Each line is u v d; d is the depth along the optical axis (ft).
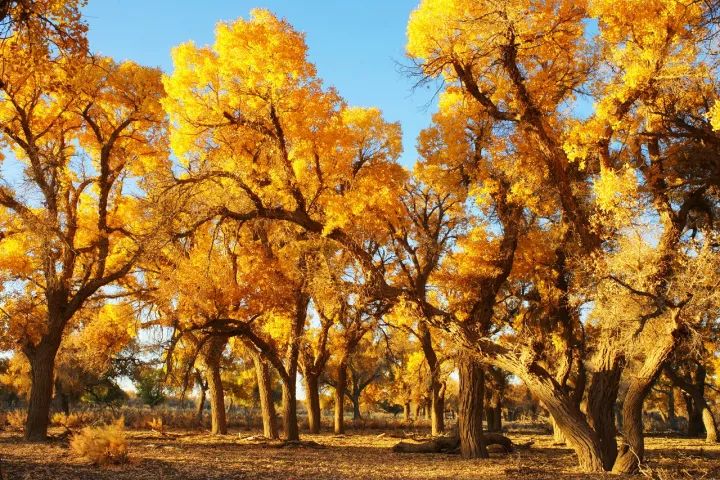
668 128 42.42
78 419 93.56
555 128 45.24
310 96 44.88
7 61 31.91
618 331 41.32
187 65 45.60
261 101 44.80
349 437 86.84
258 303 56.65
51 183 59.77
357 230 52.85
